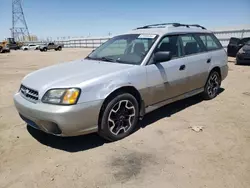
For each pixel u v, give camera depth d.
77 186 2.48
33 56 23.56
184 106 4.99
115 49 4.36
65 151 3.19
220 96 5.75
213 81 5.41
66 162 2.93
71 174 2.68
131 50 4.09
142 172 2.70
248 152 3.09
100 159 2.98
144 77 3.64
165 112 4.64
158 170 2.73
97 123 3.19
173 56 4.23
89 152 3.15
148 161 2.92
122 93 3.39
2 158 3.03
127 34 4.55
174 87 4.22
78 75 3.29
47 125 3.02
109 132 3.32
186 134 3.64
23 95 3.37
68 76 3.29
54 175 2.67
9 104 5.30
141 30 4.52
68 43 49.75
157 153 3.10
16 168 2.82
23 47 48.88
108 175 2.65
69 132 2.98
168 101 4.22
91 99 3.03
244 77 8.27
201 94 5.35
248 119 4.22
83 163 2.90
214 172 2.67
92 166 2.83
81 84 3.00
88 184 2.51
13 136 3.64
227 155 3.02
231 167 2.76
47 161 2.96
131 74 3.48
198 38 4.95
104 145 3.34
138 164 2.86
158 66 3.87
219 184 2.47
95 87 3.08
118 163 2.88
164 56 3.68
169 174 2.65
